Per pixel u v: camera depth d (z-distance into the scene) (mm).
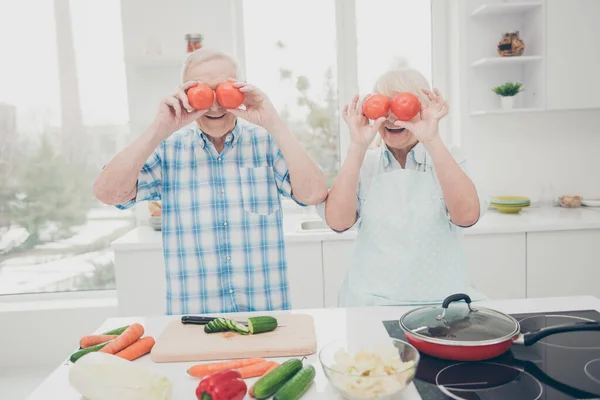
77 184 3139
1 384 2678
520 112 3035
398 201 1536
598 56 2818
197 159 1618
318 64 3174
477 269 2572
